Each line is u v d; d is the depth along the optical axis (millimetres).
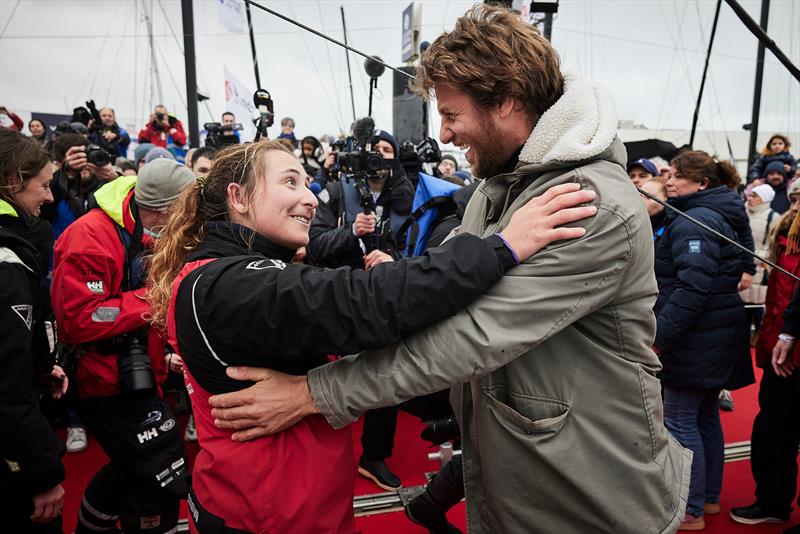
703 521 2379
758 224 4582
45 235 1875
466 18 1070
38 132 5754
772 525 2404
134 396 1785
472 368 962
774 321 2385
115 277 1878
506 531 1142
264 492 1021
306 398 1020
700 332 2281
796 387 2232
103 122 5812
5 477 1364
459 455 1672
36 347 1589
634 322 1059
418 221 2416
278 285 936
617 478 1067
